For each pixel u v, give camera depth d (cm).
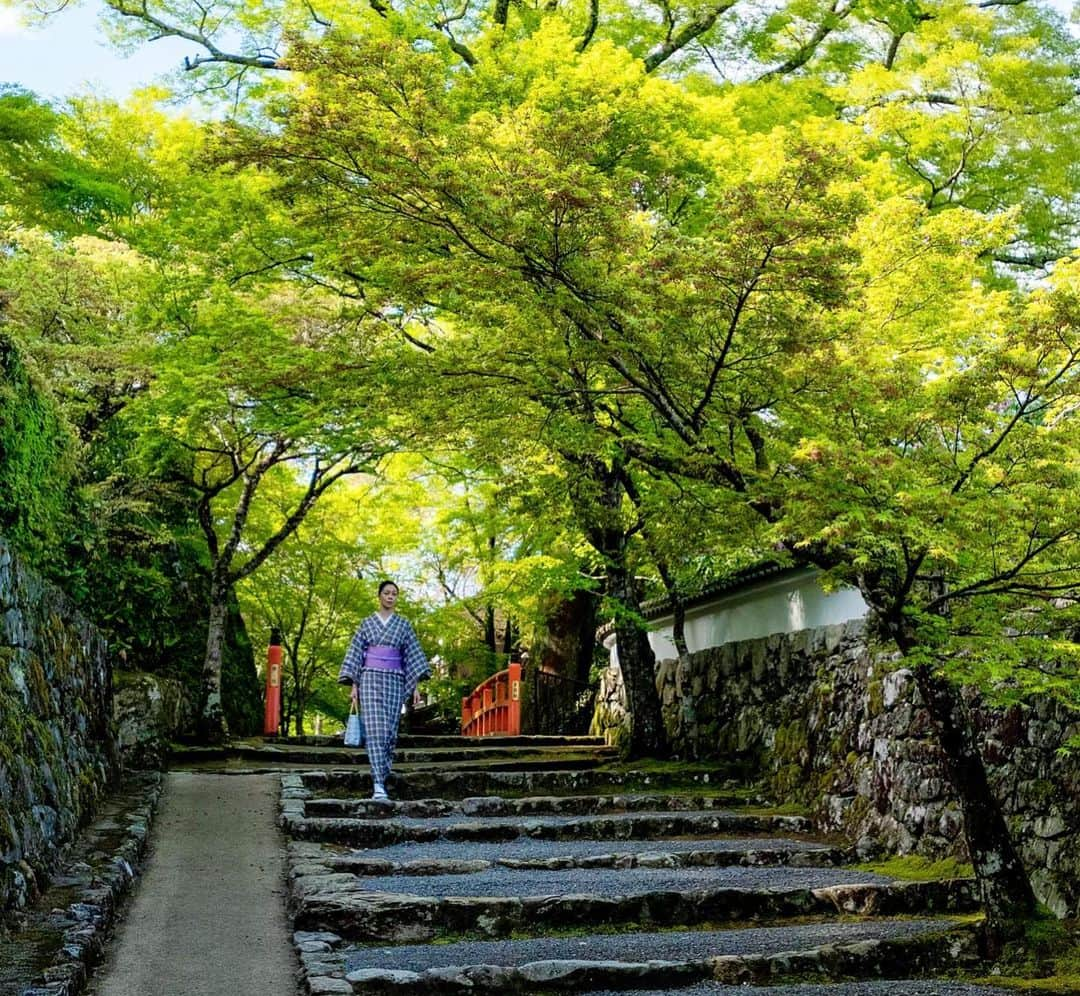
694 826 948
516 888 711
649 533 1091
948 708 630
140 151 1534
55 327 1040
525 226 595
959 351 771
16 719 620
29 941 513
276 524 1836
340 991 502
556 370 685
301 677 2092
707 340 644
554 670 1942
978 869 625
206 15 1547
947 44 1311
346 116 615
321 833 847
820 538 581
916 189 1077
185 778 1045
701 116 1189
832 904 708
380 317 964
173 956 559
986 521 573
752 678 1219
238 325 1050
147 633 1355
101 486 1085
